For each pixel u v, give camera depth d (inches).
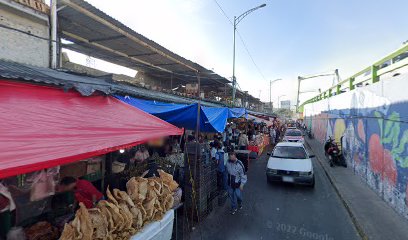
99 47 357.7
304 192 361.4
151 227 147.3
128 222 131.6
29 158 87.0
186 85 639.1
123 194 141.7
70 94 157.9
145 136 145.0
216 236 227.1
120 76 498.0
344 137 578.6
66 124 123.7
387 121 326.3
